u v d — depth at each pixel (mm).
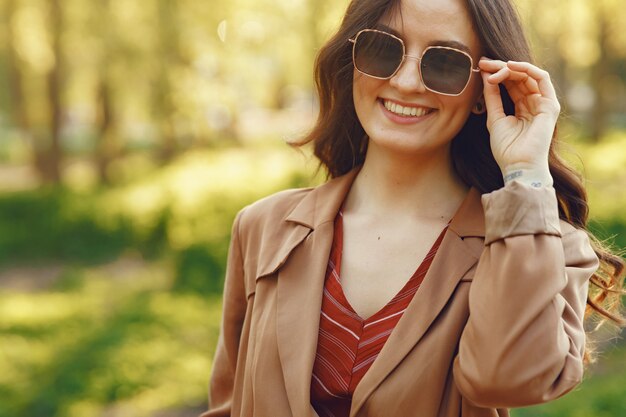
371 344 1566
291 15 15141
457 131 1617
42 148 18781
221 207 11188
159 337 7562
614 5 18797
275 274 1746
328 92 1810
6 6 17297
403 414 1497
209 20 15984
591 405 4789
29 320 8672
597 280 1797
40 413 5969
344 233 1709
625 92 28328
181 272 9859
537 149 1484
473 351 1396
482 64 1552
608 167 13773
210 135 18562
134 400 6168
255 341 1719
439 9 1546
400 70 1570
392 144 1606
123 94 18328
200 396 6215
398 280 1604
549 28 17328
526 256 1392
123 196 14070
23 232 13711
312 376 1609
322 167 1936
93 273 11680
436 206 1677
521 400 1367
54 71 18094
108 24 16109
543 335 1363
